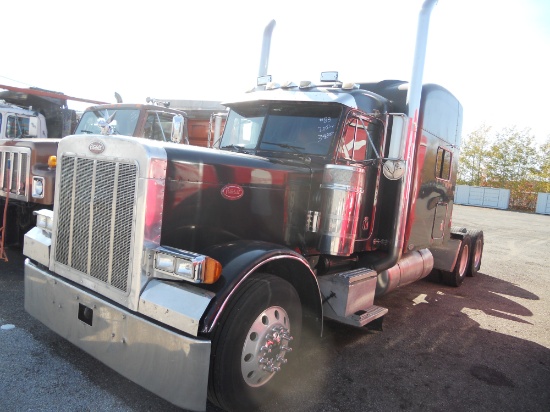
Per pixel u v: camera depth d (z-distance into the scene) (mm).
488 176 43281
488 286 7781
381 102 4453
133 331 2625
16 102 10086
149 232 2652
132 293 2662
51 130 9883
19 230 6027
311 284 3332
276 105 4320
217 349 2574
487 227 19219
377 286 4977
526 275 9133
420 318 5484
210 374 2594
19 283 5230
